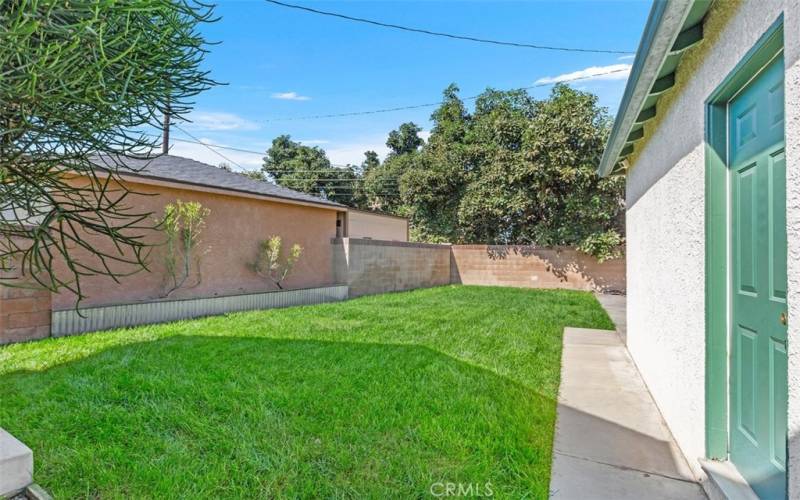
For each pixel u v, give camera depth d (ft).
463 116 55.88
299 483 7.22
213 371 13.19
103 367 13.48
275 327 20.70
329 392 11.46
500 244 49.62
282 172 94.17
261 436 8.90
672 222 9.89
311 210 34.53
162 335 18.63
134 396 11.01
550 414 10.53
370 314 25.02
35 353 15.26
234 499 6.79
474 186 45.70
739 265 7.06
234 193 27.91
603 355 16.87
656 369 11.56
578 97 39.93
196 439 8.78
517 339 18.57
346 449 8.40
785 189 5.44
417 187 51.29
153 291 23.88
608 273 41.63
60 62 4.54
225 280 27.99
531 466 7.93
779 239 5.80
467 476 7.52
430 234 52.65
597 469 8.05
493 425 9.51
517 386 12.38
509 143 45.47
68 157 5.81
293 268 32.83
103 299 21.52
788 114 4.84
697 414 7.96
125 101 5.55
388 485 7.22
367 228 51.62
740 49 6.25
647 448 8.99
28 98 4.54
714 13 7.20
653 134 11.95
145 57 5.63
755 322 6.51
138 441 8.62
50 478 7.28
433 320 23.09
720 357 7.46
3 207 6.23
